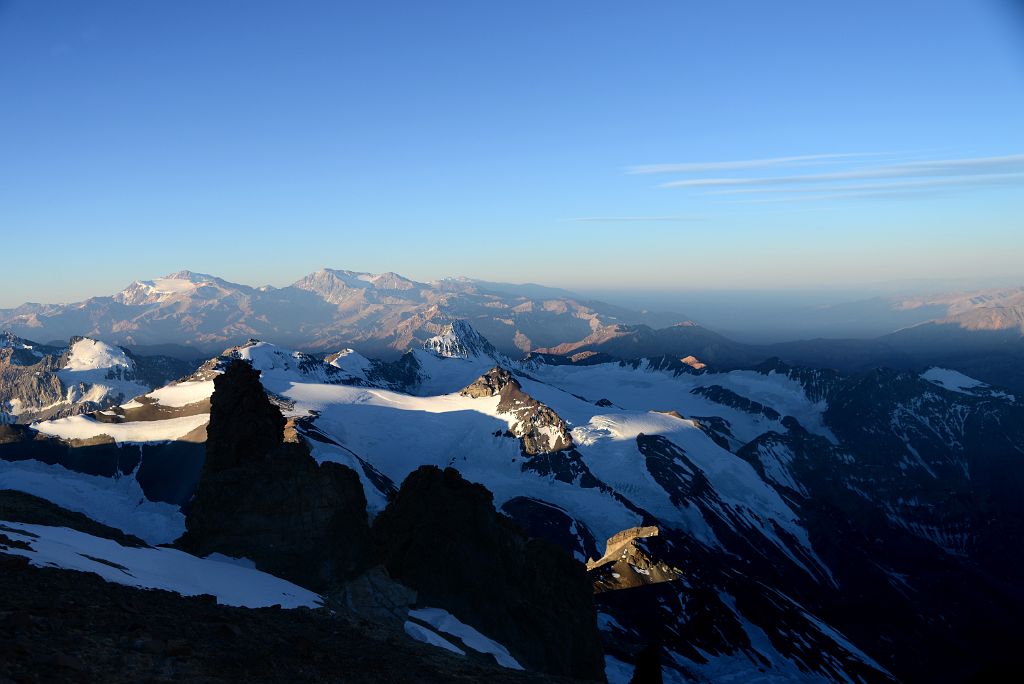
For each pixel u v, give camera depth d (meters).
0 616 19.42
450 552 60.91
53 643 18.80
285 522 48.78
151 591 27.81
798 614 171.88
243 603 32.56
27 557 25.70
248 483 49.59
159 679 18.55
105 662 18.61
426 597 56.84
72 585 24.55
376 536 63.38
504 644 57.41
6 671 15.95
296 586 43.34
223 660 21.34
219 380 60.31
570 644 65.25
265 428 58.56
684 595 162.38
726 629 150.88
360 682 22.72
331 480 52.22
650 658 21.91
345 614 36.94
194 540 49.38
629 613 153.25
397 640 33.00
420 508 64.31
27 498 40.81
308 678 21.69
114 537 38.50
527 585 66.00
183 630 23.31
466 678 27.00
